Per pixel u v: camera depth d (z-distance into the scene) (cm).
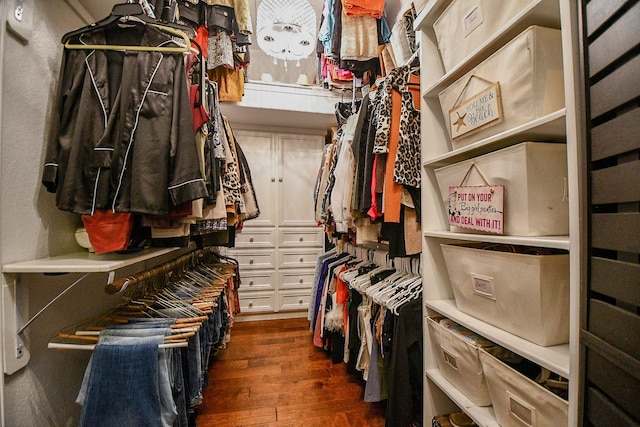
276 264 325
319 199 246
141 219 102
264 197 322
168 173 90
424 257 129
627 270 52
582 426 63
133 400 86
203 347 143
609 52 55
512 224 89
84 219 92
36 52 94
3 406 80
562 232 87
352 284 190
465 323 102
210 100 133
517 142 97
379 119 141
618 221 54
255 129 320
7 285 82
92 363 88
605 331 57
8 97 84
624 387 51
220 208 140
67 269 82
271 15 217
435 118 131
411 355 137
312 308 272
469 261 105
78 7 113
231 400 179
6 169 83
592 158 61
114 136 90
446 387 113
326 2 235
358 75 234
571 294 67
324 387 194
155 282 145
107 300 133
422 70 130
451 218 114
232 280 240
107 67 95
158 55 95
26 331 87
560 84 82
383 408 173
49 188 91
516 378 84
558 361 73
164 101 93
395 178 135
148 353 88
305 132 333
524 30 86
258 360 230
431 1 121
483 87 96
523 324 86
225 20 212
